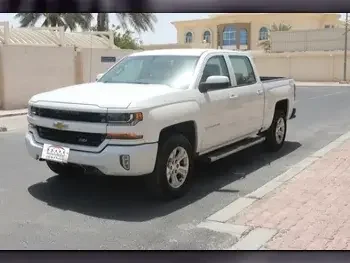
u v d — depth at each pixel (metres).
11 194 5.89
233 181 6.55
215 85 6.07
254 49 61.03
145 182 5.49
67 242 4.44
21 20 32.22
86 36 25.34
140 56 6.92
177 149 5.64
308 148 8.93
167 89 5.72
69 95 5.60
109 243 4.42
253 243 4.38
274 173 7.00
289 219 4.93
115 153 5.05
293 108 9.02
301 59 48.34
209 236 4.56
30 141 5.75
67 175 6.63
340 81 43.41
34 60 17.89
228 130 6.69
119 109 5.04
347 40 47.09
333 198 5.58
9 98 17.08
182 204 5.52
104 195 5.85
